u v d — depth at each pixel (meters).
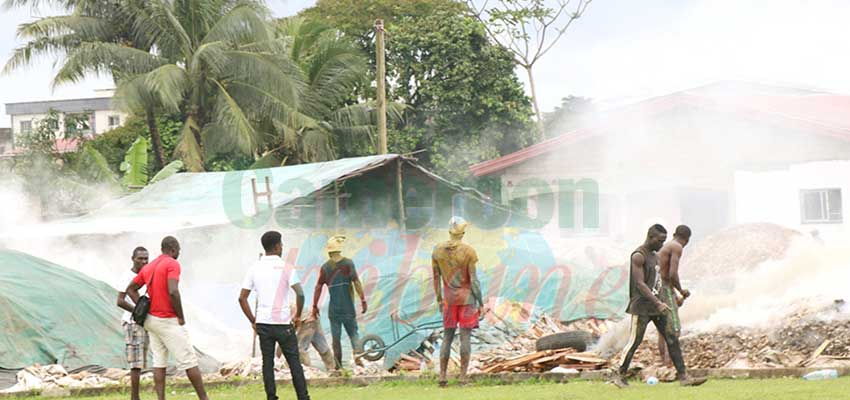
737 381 11.06
